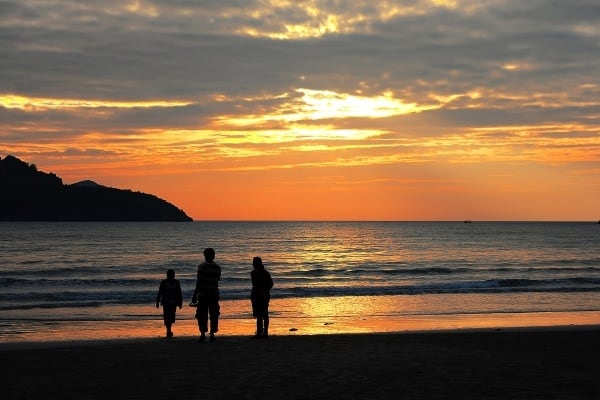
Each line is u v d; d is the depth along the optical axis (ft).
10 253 230.48
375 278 141.90
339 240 345.31
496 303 89.20
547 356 43.06
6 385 33.65
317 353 43.32
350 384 33.17
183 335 58.49
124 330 62.39
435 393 31.17
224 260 198.18
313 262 192.03
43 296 98.12
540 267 170.81
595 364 39.86
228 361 40.14
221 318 71.46
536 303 89.35
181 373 36.40
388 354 43.16
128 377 35.47
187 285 123.03
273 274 152.97
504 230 565.53
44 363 40.22
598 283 122.52
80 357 42.27
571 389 32.17
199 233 442.91
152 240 332.60
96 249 254.88
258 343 48.14
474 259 203.51
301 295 100.42
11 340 55.57
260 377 35.06
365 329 63.10
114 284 125.18
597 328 61.31
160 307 84.12
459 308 83.41
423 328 64.18
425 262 190.90
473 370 37.37
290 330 61.93
